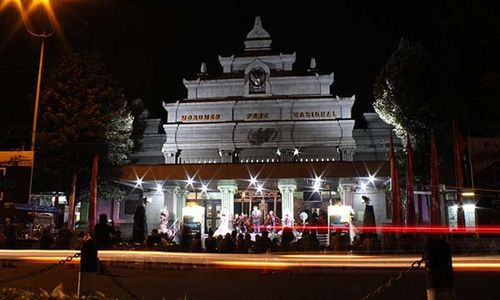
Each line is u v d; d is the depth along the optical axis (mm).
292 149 38594
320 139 38531
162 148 40250
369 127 39312
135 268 17266
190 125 40000
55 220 31344
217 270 16781
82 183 33438
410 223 24500
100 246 15469
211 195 38875
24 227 26203
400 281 14195
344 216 29969
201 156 39656
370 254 19953
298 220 36125
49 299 6578
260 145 39000
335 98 39344
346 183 34750
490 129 22109
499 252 21109
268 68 40875
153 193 37938
